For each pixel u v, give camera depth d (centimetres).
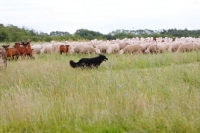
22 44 2280
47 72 1355
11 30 6719
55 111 798
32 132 704
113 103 830
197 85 1060
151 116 707
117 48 2633
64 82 1141
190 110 738
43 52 2798
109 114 752
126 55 2222
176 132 656
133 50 2533
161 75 1176
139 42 3247
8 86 1201
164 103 818
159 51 2503
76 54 2528
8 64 1783
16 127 731
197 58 1886
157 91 948
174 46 2686
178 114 712
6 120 765
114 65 1659
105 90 966
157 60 1786
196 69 1258
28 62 1825
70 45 2741
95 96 915
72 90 996
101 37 7438
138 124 693
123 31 8225
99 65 1609
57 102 872
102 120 731
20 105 821
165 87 980
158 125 683
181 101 818
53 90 1017
